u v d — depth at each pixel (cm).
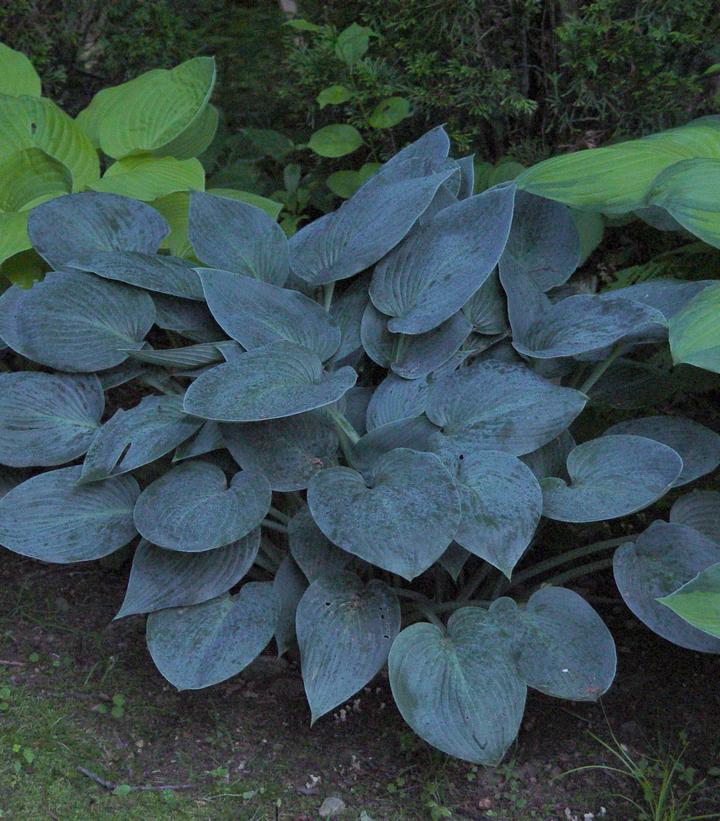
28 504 176
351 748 177
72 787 168
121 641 195
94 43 287
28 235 197
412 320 183
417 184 192
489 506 163
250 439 175
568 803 168
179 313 195
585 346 176
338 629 165
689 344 167
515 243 208
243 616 170
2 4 275
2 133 234
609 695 185
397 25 254
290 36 277
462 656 161
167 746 176
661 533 173
